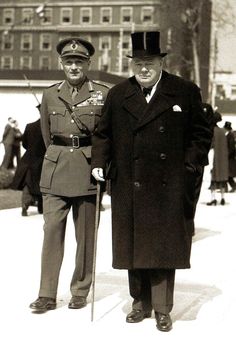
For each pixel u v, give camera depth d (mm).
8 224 10742
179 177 4730
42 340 4512
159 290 4812
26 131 11234
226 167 14844
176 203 4707
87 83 5418
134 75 4875
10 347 4348
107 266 7258
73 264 7359
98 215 5035
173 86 4762
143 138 4723
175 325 4973
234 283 6559
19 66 84125
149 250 4688
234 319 5188
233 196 18000
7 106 27938
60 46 5332
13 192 16969
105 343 4469
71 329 4781
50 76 27484
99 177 4887
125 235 4789
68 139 5328
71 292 5457
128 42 81125
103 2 81688
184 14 57969
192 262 7676
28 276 6676
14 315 5148
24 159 11586
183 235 4727
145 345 4445
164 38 58562
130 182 4781
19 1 83812
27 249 8312
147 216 4703
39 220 11297
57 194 5285
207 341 4578
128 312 5277
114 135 4855
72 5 82812
